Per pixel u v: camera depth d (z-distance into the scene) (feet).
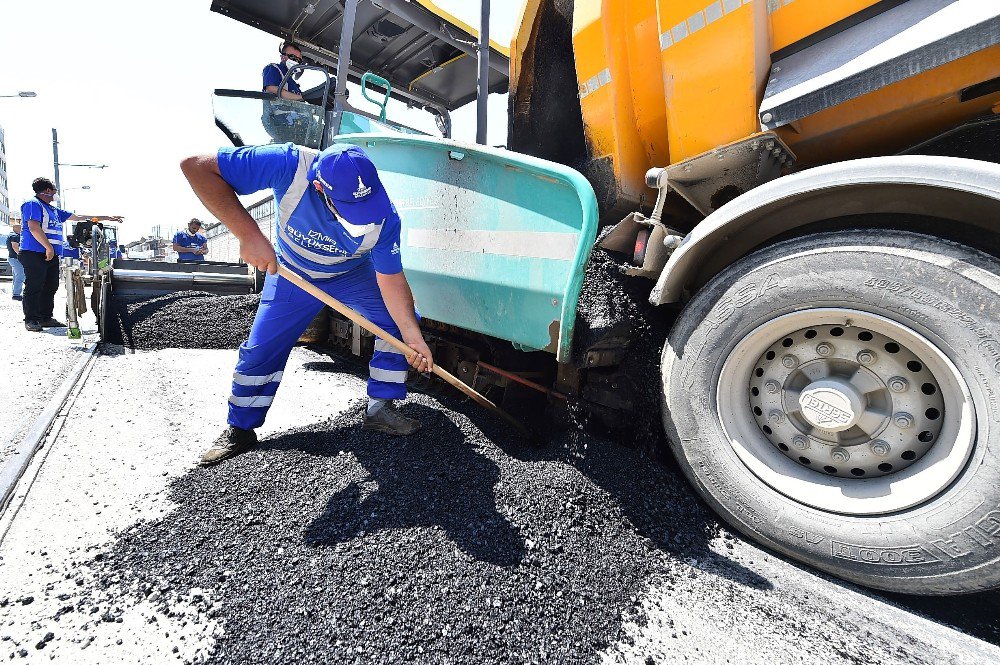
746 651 3.97
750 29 4.81
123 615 3.99
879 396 4.71
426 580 4.47
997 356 3.92
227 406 9.02
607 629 4.13
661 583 4.71
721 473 5.39
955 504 4.15
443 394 9.88
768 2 4.95
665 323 6.80
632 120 6.64
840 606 4.52
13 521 5.11
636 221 5.75
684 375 5.60
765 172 5.56
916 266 4.22
